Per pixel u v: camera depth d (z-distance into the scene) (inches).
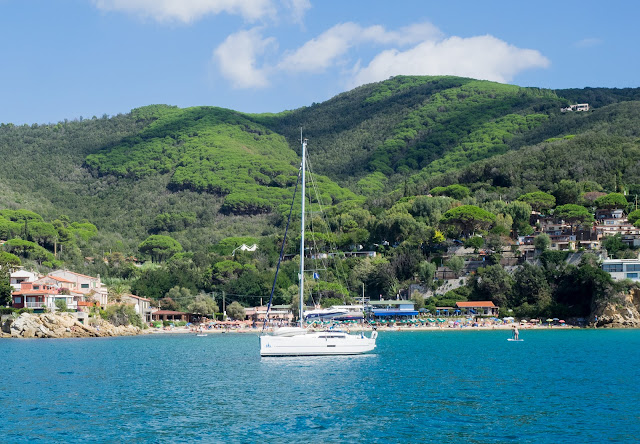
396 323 6451.8
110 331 6082.7
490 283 6840.6
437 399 2397.9
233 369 3297.2
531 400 2362.2
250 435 1908.2
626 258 6781.5
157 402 2401.6
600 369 3142.2
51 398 2488.9
